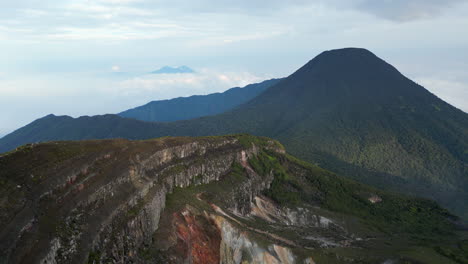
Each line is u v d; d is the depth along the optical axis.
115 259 53.38
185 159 112.75
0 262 36.72
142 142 98.44
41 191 51.09
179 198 91.19
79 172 61.31
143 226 66.44
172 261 67.06
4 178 49.72
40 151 61.84
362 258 89.56
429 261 92.00
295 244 94.06
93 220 54.19
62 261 44.00
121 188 67.75
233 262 84.69
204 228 85.81
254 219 119.50
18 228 42.47
